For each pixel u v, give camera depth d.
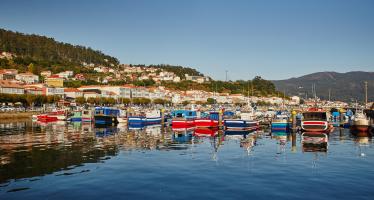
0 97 131.38
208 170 31.67
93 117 94.94
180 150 43.69
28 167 32.72
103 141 52.84
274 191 24.97
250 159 37.22
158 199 23.28
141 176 29.36
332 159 37.34
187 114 84.50
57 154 40.12
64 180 27.95
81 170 31.55
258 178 28.61
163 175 29.73
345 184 26.84
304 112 69.62
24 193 24.53
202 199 23.25
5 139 55.09
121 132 68.69
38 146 46.84
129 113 94.69
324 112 68.38
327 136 62.28
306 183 27.09
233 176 29.28
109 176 29.33
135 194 24.38
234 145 48.75
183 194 24.33
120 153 41.06
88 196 23.92
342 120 94.75
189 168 32.50
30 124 90.25
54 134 63.75
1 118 106.25
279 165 33.91
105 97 186.75
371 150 44.22
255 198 23.42
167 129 76.75
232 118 80.81
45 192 24.75
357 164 34.56
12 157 38.03
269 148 45.69
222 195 24.08
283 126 73.38
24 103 142.00
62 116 102.56
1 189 25.42
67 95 197.00
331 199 23.27
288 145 48.94
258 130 75.38
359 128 70.75
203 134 65.38
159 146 47.44
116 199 23.31
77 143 50.28
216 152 42.12
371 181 27.75
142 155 39.75
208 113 95.00
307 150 43.94
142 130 73.88
